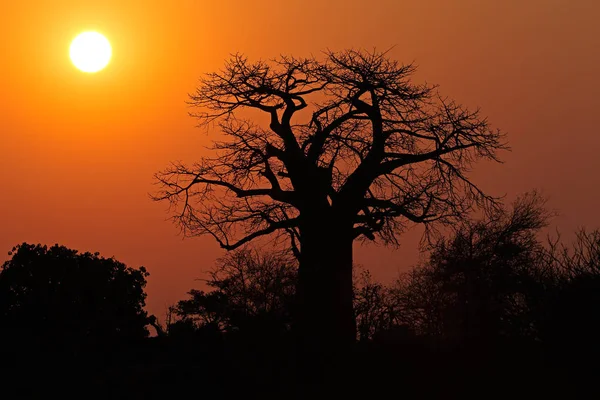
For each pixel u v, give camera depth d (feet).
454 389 119.34
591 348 104.68
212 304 177.27
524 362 117.29
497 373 119.65
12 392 157.17
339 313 165.48
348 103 177.47
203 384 141.90
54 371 175.52
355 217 172.35
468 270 181.16
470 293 173.37
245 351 148.56
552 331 108.58
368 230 175.52
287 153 175.32
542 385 110.83
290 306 165.99
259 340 152.25
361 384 128.36
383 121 178.70
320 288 166.61
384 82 175.73
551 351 110.42
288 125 178.81
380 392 124.26
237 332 158.71
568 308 106.73
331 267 168.25
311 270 168.25
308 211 171.83
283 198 175.73
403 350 143.33
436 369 129.39
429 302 181.57
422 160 176.35
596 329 104.42
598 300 104.32
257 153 180.04
